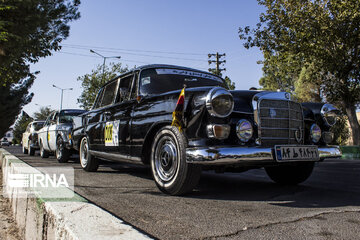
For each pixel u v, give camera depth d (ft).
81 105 97.19
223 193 11.48
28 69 30.17
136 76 14.51
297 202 9.80
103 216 4.93
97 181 14.51
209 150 9.21
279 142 10.80
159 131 11.27
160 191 11.71
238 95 10.76
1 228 8.00
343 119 63.05
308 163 12.76
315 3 47.21
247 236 6.29
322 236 6.30
